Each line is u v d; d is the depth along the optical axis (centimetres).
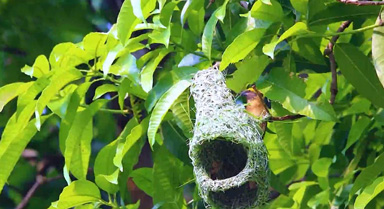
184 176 766
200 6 710
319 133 823
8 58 996
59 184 1057
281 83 680
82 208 754
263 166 660
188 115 710
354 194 722
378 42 666
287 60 713
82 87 729
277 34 692
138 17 641
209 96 679
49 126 1038
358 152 820
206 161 673
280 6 683
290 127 789
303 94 675
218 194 667
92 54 709
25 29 1009
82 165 742
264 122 700
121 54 704
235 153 681
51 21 1018
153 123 663
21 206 1041
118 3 1041
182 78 688
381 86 702
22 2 1009
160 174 763
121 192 750
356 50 701
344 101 805
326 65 753
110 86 739
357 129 788
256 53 695
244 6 781
